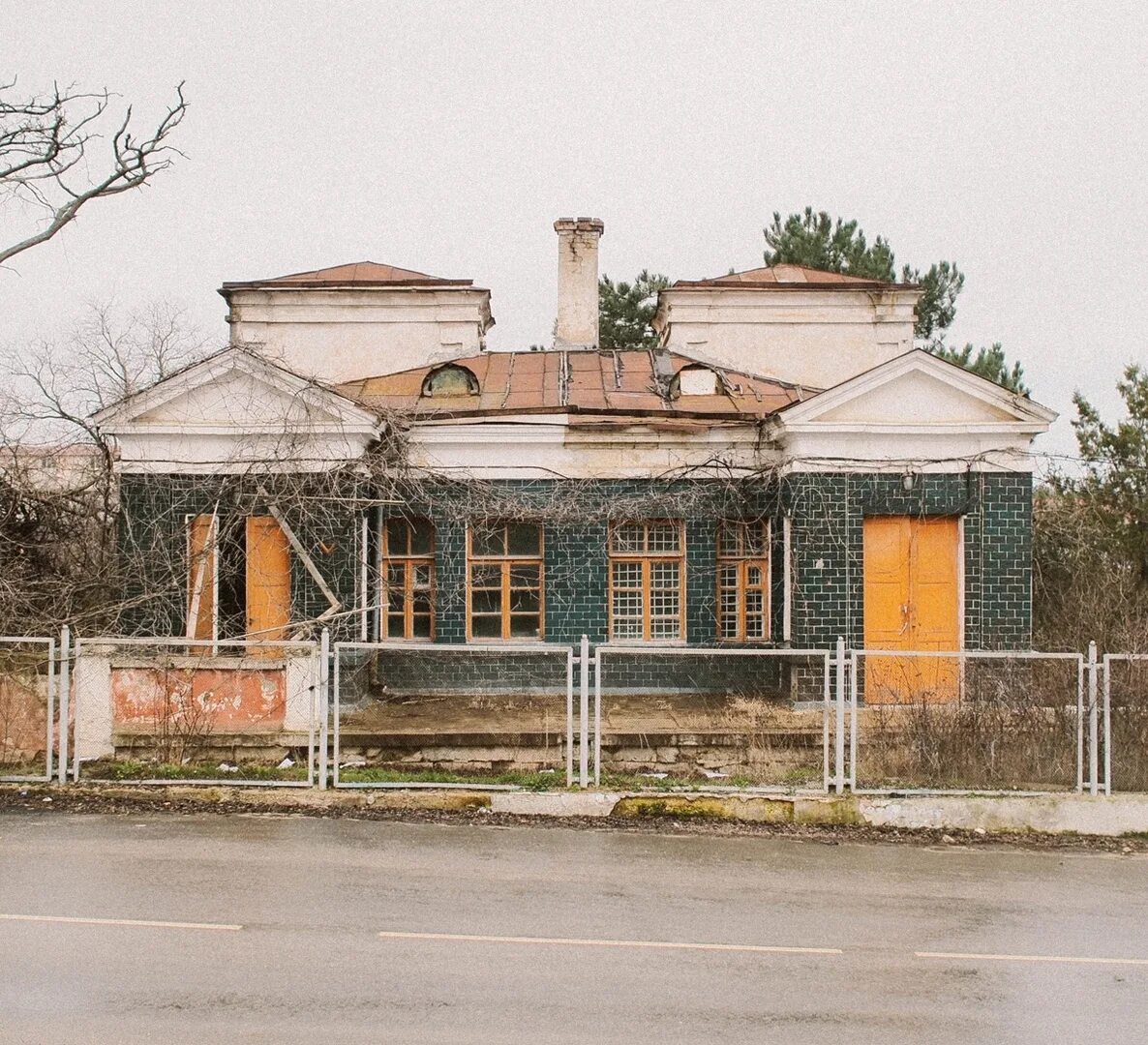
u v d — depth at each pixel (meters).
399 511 15.66
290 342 20.58
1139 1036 5.66
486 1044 5.34
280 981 6.10
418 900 7.69
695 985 6.22
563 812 10.46
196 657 12.02
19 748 11.16
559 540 15.87
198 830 9.52
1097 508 17.97
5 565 13.95
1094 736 10.49
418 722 12.84
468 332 20.53
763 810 10.41
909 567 14.91
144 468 14.50
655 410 15.61
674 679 15.80
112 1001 5.76
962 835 10.16
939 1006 6.01
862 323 20.23
